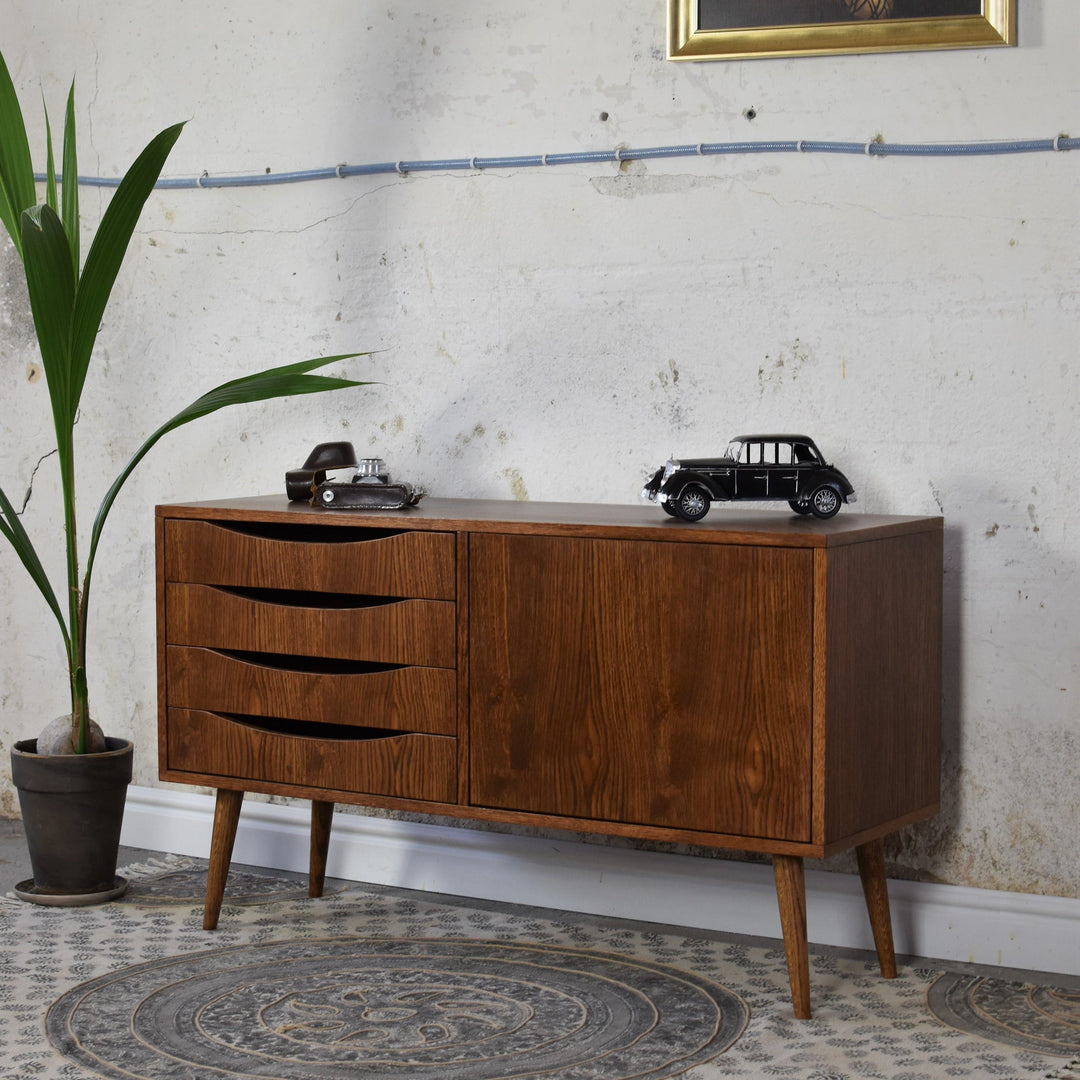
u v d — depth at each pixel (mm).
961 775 2363
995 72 2271
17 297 3064
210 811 2936
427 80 2676
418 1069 1871
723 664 2020
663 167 2496
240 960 2291
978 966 2314
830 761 1977
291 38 2785
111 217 2414
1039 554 2293
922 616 2229
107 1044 1953
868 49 2328
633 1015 2066
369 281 2758
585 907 2576
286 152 2811
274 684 2354
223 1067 1877
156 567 2439
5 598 3143
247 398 2455
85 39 2971
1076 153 2229
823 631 1941
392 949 2350
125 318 2975
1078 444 2258
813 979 2236
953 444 2336
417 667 2240
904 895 2383
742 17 2410
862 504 2406
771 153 2420
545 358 2619
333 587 2295
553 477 2629
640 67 2506
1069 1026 2045
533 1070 1869
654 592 2061
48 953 2318
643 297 2533
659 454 2545
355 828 2777
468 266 2668
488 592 2176
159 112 2916
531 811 2182
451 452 2713
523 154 2609
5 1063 1892
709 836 2055
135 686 3023
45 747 2639
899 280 2352
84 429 3033
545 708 2152
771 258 2436
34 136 3047
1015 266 2277
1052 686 2297
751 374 2467
